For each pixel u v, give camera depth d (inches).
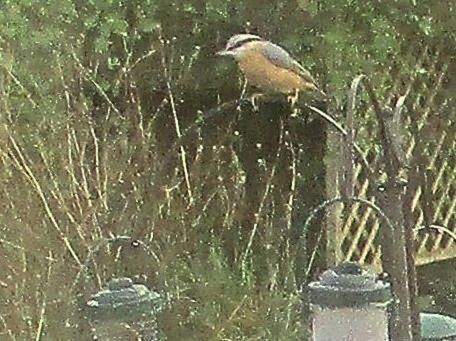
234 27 255.3
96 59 249.6
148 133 254.8
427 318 120.6
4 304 243.9
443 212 301.4
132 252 246.5
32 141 243.0
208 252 262.7
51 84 243.4
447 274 299.6
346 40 239.8
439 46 286.8
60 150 244.4
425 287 294.0
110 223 248.4
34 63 241.8
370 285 101.1
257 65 142.3
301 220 275.3
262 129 278.1
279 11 245.0
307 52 243.4
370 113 247.4
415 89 287.1
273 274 253.6
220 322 248.2
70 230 244.5
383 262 118.1
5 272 244.8
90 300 103.6
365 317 101.0
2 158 240.1
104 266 243.8
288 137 275.9
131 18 250.2
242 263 253.6
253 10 246.7
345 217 268.5
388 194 116.0
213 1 244.5
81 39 245.8
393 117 117.4
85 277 113.8
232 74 263.0
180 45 258.4
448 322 119.3
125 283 103.8
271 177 263.1
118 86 248.8
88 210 244.5
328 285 101.7
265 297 252.2
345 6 240.4
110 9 242.7
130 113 257.3
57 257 243.6
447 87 297.6
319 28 241.6
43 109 241.6
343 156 104.3
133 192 252.2
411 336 114.0
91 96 253.6
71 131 244.4
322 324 102.7
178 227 258.4
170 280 246.1
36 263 245.4
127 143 254.7
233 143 276.5
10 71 235.8
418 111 289.6
